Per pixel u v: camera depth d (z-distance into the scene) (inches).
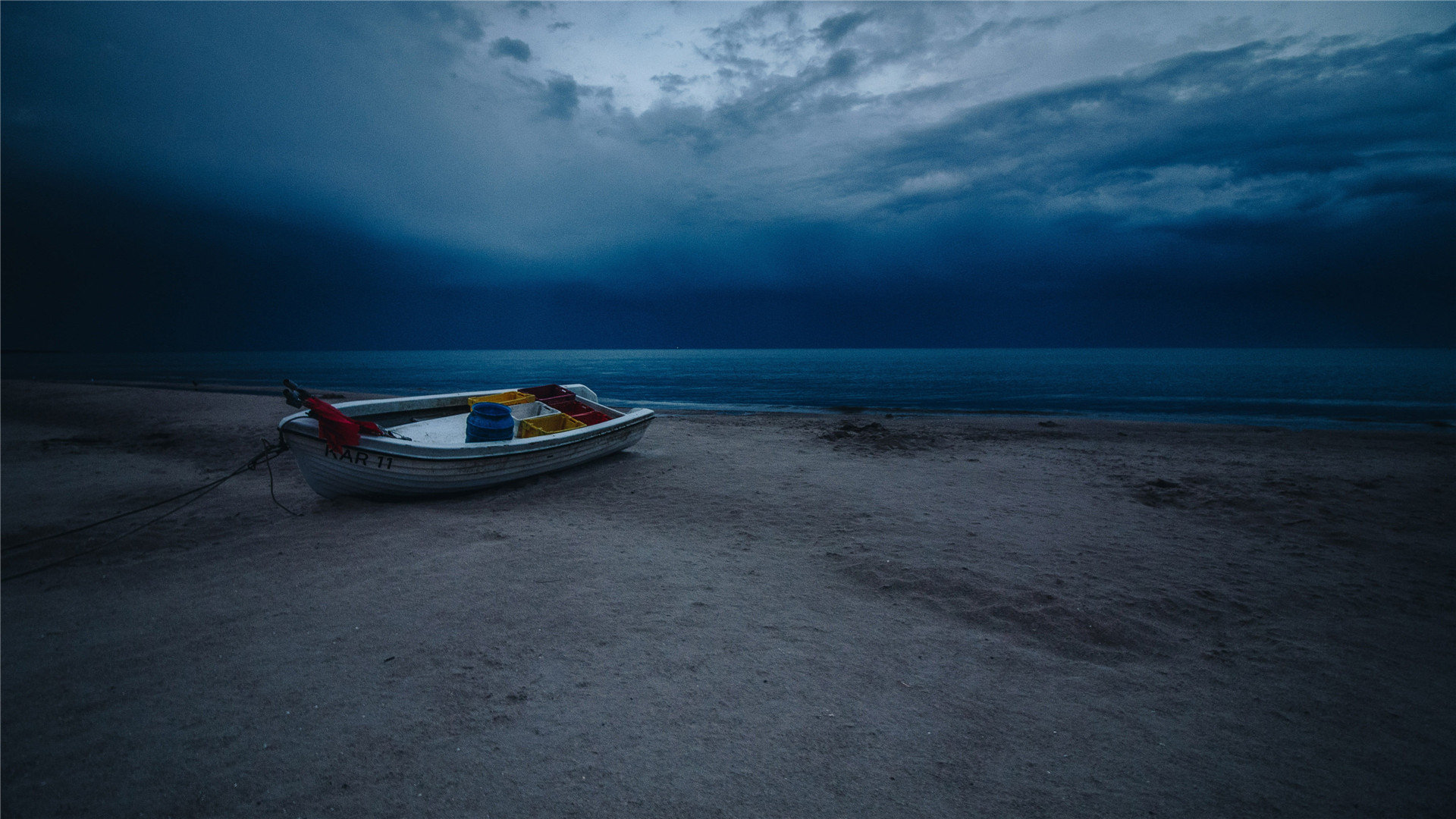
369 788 100.0
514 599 180.9
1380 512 292.0
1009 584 195.9
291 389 274.4
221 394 867.4
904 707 128.4
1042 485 354.0
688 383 1736.0
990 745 116.2
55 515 285.6
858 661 147.8
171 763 106.2
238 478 369.1
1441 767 113.7
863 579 203.0
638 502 306.0
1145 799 102.4
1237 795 104.3
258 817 93.3
